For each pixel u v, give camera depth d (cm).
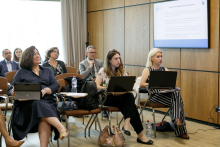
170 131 408
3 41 662
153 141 360
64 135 288
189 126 439
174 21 489
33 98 297
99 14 681
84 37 723
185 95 485
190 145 344
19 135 304
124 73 389
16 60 606
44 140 296
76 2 708
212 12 432
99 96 366
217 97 434
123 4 607
